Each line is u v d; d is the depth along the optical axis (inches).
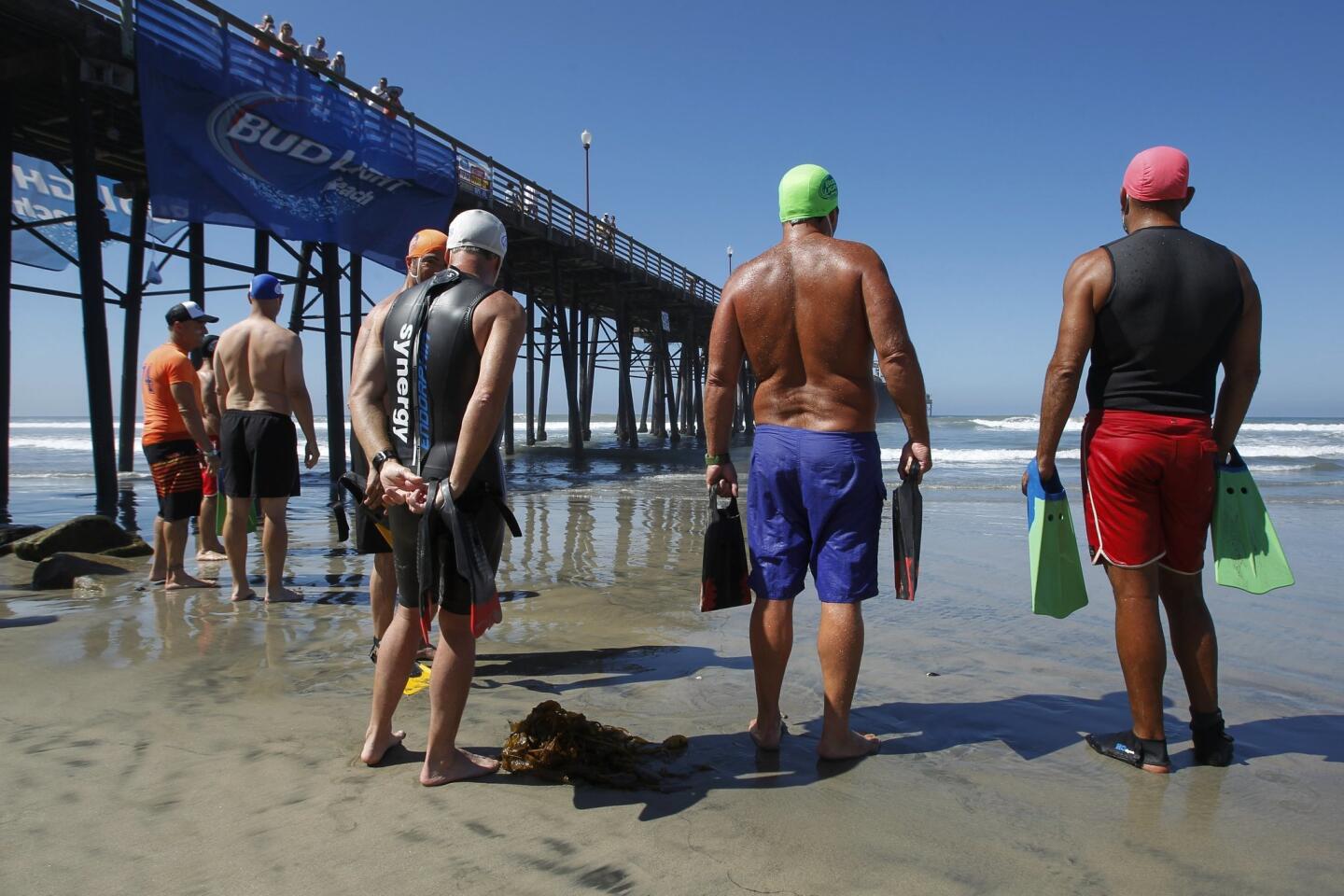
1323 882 66.1
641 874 66.1
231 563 170.6
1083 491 95.7
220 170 331.3
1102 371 93.4
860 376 92.5
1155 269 88.2
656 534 282.8
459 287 85.4
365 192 414.0
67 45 315.6
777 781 85.4
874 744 94.6
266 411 167.9
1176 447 88.6
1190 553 91.6
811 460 91.6
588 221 795.4
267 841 70.8
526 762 86.6
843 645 91.1
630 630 152.1
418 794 80.5
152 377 181.0
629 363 1007.6
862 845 71.4
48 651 130.7
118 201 492.1
